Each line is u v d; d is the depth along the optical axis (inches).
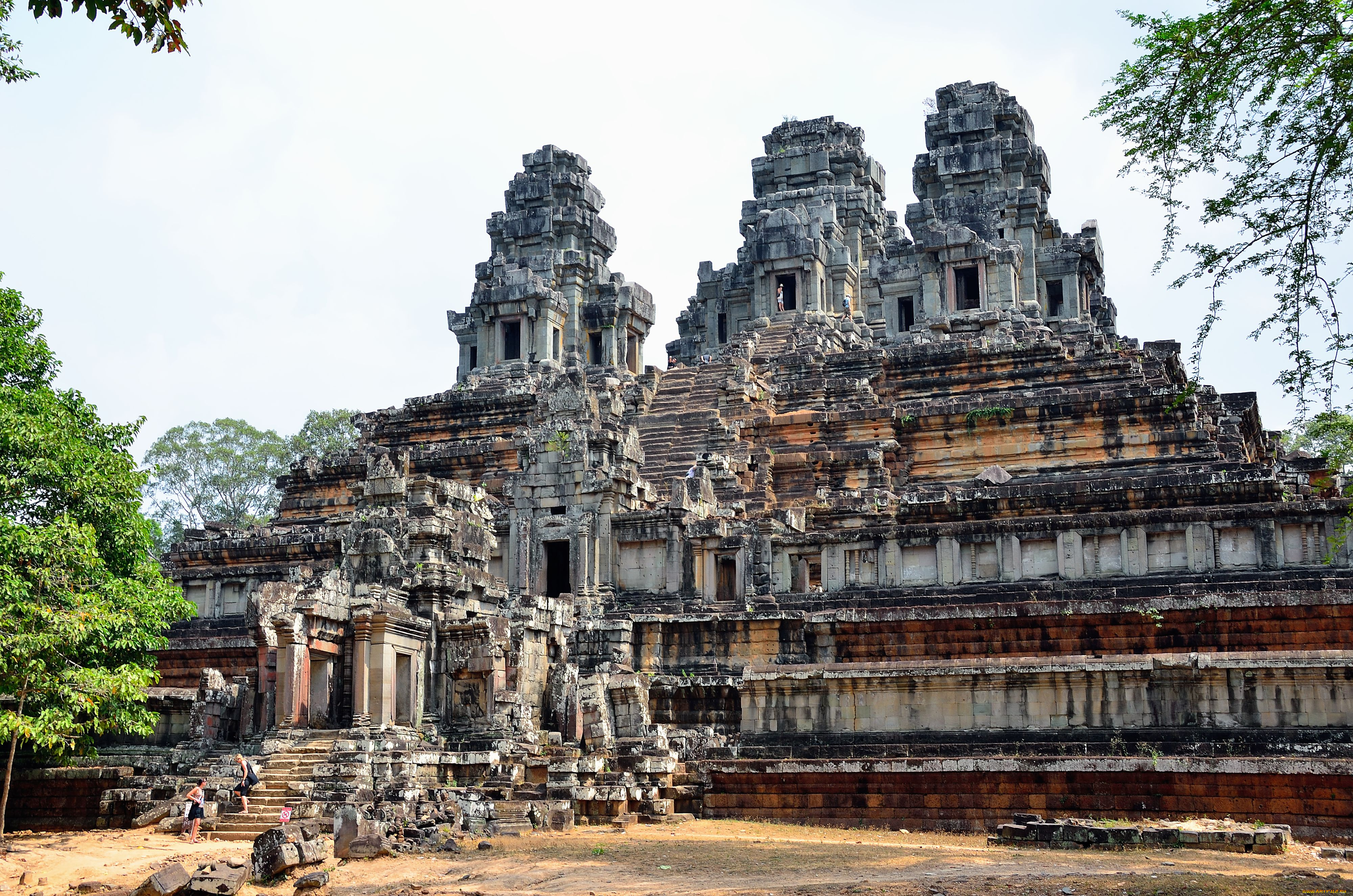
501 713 1672.0
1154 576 1910.7
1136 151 946.1
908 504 2299.5
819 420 2827.3
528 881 1085.8
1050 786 1476.4
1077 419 2625.5
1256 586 1803.6
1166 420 2551.7
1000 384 2893.7
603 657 1914.4
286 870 1123.9
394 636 1616.6
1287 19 889.5
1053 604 1791.3
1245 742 1503.4
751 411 2920.8
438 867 1168.2
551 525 2183.8
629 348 3971.5
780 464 2733.8
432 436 3314.5
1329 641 1668.3
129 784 1601.9
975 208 3516.2
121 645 1635.1
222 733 1676.9
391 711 1593.3
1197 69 919.7
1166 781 1439.5
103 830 1515.7
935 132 3732.8
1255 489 2095.2
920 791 1515.7
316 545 2527.1
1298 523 1861.5
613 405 2512.3
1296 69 888.9
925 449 2753.4
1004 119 3705.7
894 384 2994.6
